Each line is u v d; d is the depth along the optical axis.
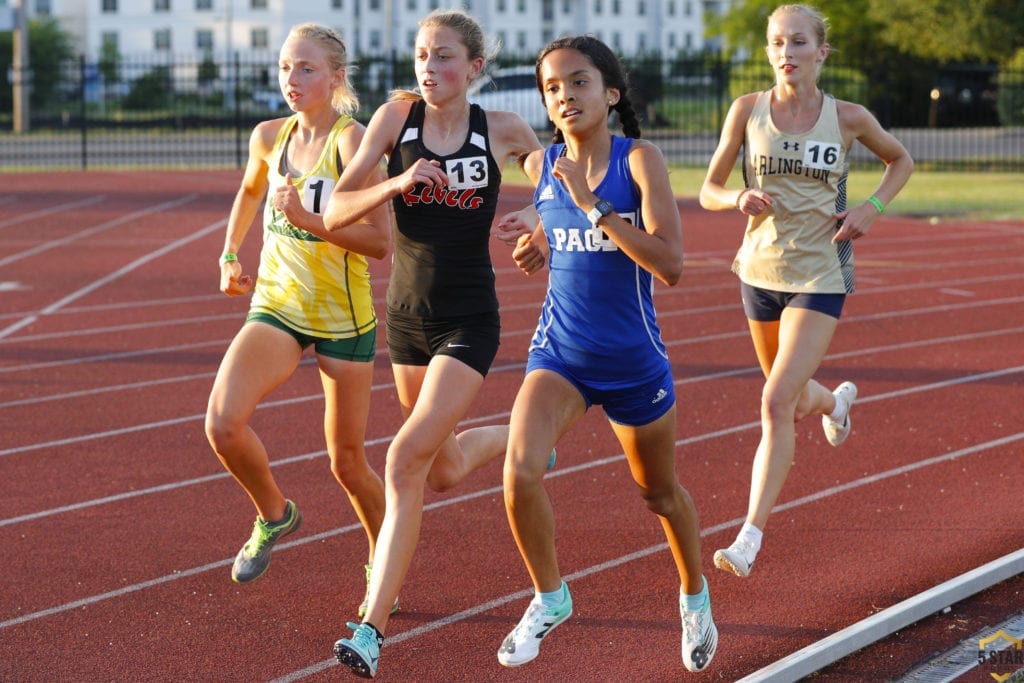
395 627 10.01
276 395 17.89
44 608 10.34
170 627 9.98
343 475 10.36
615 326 8.54
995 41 63.25
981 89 90.88
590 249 8.51
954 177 58.81
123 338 22.30
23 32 91.38
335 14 156.75
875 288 27.72
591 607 10.38
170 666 9.27
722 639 9.73
